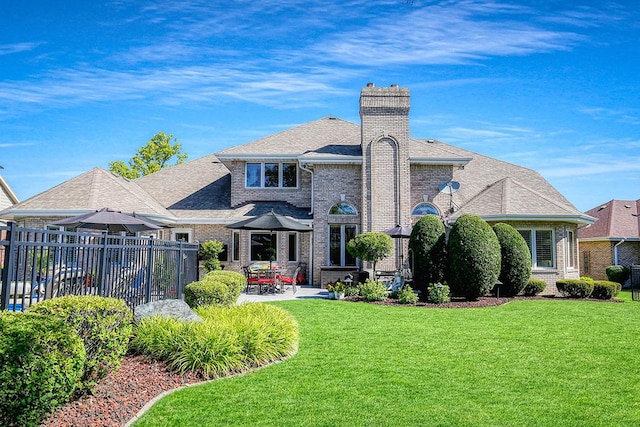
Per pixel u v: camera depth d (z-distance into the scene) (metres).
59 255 7.50
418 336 10.80
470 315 13.92
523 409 6.21
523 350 9.51
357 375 7.70
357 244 19.03
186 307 9.46
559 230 21.52
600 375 7.79
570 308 15.70
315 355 9.03
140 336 8.16
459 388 7.08
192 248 15.12
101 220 14.27
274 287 20.78
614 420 5.85
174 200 27.06
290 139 27.67
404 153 24.42
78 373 5.28
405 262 23.62
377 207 24.09
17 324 5.04
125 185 23.84
